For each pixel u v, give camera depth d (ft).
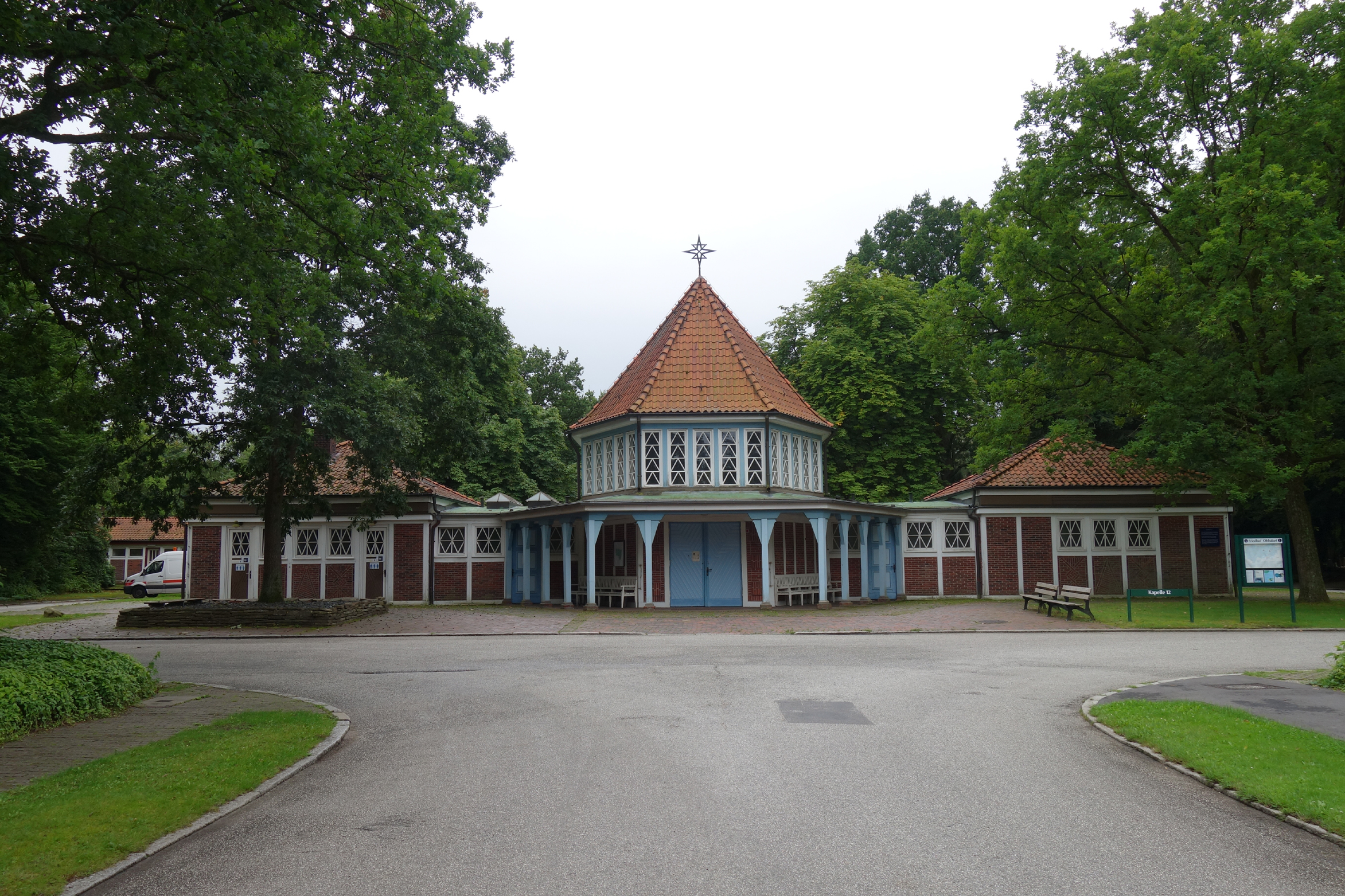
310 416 75.36
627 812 21.97
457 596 104.27
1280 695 37.60
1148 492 102.22
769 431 97.04
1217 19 88.22
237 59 36.06
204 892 17.16
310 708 36.96
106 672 37.52
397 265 46.78
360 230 43.91
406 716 35.53
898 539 104.06
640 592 92.27
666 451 96.53
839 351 136.77
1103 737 30.60
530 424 163.84
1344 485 115.96
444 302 80.89
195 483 78.69
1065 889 17.11
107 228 41.06
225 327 49.06
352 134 43.29
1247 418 86.02
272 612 76.02
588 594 89.10
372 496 85.10
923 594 103.65
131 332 46.83
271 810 22.74
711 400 97.96
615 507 87.61
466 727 32.99
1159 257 111.65
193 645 64.13
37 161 38.19
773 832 20.40
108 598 143.33
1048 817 21.67
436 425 89.10
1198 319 86.89
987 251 98.99
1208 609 84.69
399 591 102.94
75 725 33.53
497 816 21.83
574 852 19.13
